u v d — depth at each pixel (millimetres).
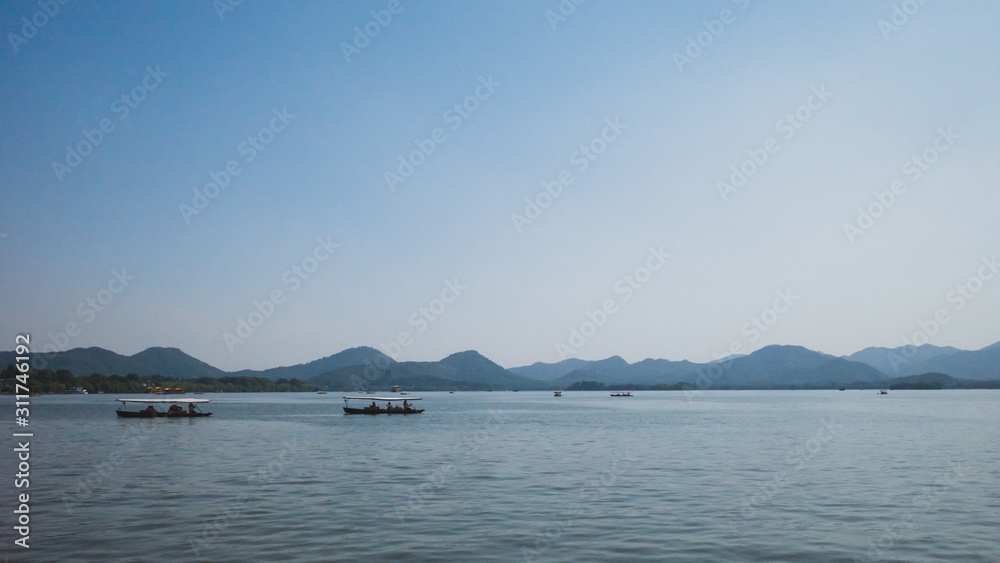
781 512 32312
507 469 48719
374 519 30812
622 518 30984
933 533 28094
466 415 143875
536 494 37562
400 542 26609
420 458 56344
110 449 65250
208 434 85812
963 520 30531
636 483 41594
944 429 91688
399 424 109062
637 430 92250
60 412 151750
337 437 80625
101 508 33469
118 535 27812
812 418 123750
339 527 29219
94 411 156625
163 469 49062
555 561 24000
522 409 182125
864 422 109688
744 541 26750
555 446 67688
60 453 61219
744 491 38438
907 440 73625
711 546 26031
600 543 26469
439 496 36875
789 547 25828
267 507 33656
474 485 40906
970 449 63125
